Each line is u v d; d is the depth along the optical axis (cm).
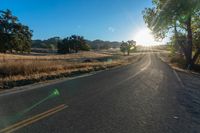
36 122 727
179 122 750
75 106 951
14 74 1916
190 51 3631
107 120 760
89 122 735
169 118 794
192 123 741
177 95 1239
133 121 753
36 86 1501
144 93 1289
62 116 799
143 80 1922
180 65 3991
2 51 7881
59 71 2353
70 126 693
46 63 2570
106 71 2919
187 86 1591
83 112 856
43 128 671
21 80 1653
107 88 1455
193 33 3738
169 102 1057
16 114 816
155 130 670
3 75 1812
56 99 1086
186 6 3375
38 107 922
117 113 849
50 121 740
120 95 1217
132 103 1024
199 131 668
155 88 1481
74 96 1169
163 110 904
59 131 648
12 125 696
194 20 3656
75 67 2986
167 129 680
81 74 2450
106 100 1082
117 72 2747
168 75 2392
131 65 4453
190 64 3469
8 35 7688
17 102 1010
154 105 991
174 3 3453
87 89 1401
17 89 1372
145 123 734
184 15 3519
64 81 1788
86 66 3253
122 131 657
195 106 983
